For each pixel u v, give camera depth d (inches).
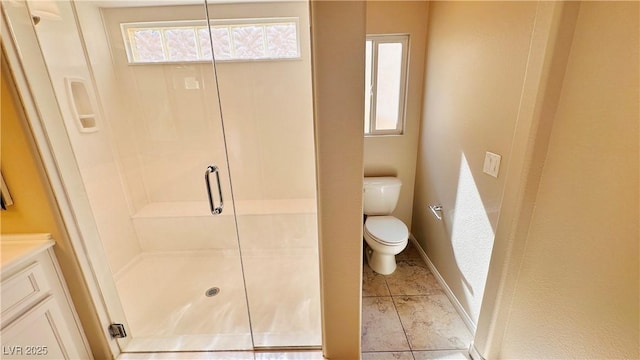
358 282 48.1
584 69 35.1
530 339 46.9
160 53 86.6
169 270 88.0
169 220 90.3
